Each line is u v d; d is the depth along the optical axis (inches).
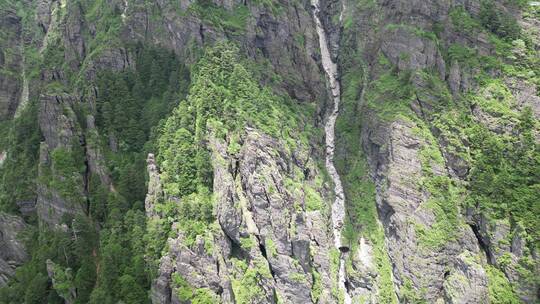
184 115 3491.6
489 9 4274.1
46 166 3518.7
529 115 3769.7
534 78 3929.6
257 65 4178.2
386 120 4045.3
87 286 3068.4
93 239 3260.3
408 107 4001.0
